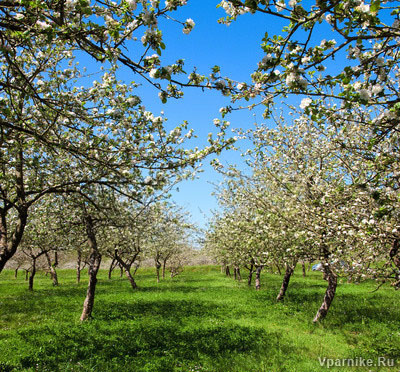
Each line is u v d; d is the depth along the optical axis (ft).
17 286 90.79
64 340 32.65
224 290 77.61
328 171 37.70
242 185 47.67
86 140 21.56
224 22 12.16
